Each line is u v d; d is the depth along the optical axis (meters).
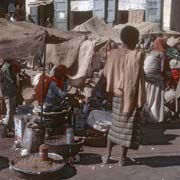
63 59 12.45
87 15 26.91
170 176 8.23
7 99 10.05
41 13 28.17
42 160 8.30
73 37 9.04
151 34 16.53
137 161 8.77
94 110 9.96
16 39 8.66
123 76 8.19
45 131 9.22
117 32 15.21
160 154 9.16
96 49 13.79
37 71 16.17
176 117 11.54
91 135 9.62
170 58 12.60
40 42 8.63
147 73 10.91
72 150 8.70
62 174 8.20
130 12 25.05
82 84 11.96
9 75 9.98
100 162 8.70
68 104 10.02
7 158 8.80
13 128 10.17
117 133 8.37
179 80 11.40
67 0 27.08
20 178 8.04
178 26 24.33
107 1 25.95
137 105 8.20
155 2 24.16
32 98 11.71
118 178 8.12
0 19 9.73
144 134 10.35
